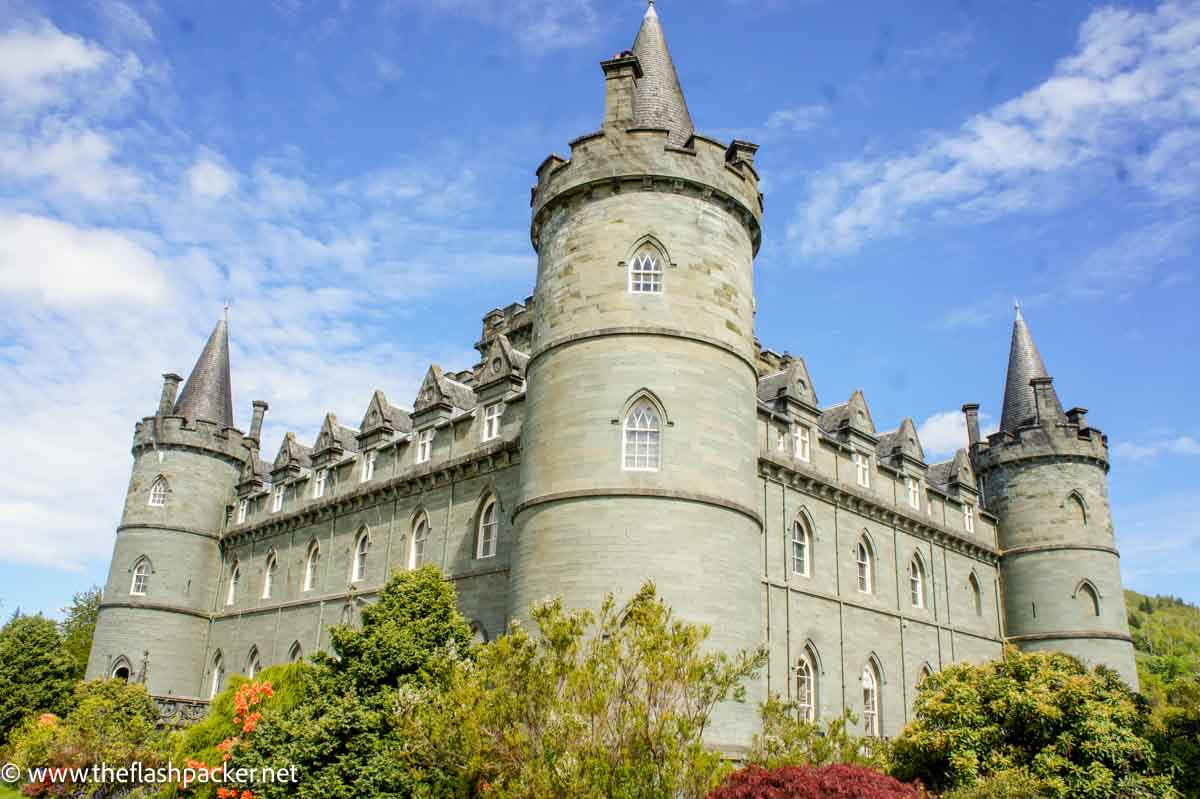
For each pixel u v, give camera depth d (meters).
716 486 25.97
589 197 28.56
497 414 36.03
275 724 22.94
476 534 35.31
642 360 26.50
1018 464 49.19
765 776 15.91
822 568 36.78
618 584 24.38
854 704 36.44
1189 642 133.25
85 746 31.73
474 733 17.02
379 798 20.80
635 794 15.71
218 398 54.84
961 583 45.59
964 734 23.92
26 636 43.50
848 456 39.88
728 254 28.59
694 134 28.75
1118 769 22.22
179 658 49.00
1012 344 54.06
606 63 29.72
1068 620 45.97
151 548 50.03
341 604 41.19
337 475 44.75
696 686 17.33
